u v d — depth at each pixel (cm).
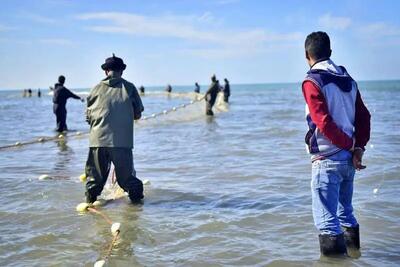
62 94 1684
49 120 2389
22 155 1090
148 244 442
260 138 1286
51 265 392
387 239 434
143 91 6681
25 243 452
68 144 1298
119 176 604
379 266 369
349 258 387
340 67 387
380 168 764
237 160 927
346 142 361
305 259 389
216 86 2198
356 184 659
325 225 382
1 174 832
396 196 584
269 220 508
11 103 5203
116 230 466
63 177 796
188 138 1350
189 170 838
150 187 698
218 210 557
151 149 1135
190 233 472
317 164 377
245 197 617
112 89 603
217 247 428
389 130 1361
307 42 388
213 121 1927
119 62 612
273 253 407
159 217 534
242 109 2783
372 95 4812
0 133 1683
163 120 2003
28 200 629
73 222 522
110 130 591
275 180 715
